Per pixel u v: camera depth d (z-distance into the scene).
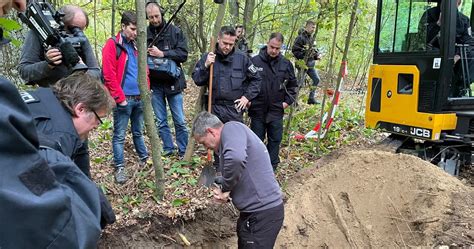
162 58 4.76
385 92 5.62
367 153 4.79
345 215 4.38
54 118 1.84
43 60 3.16
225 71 4.49
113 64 4.20
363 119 7.89
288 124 6.14
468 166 5.48
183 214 3.93
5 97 0.98
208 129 3.02
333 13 5.55
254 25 6.80
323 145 6.34
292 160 5.76
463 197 3.78
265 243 3.05
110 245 3.48
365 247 4.08
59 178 1.31
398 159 4.48
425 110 5.06
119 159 4.32
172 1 8.29
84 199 1.34
